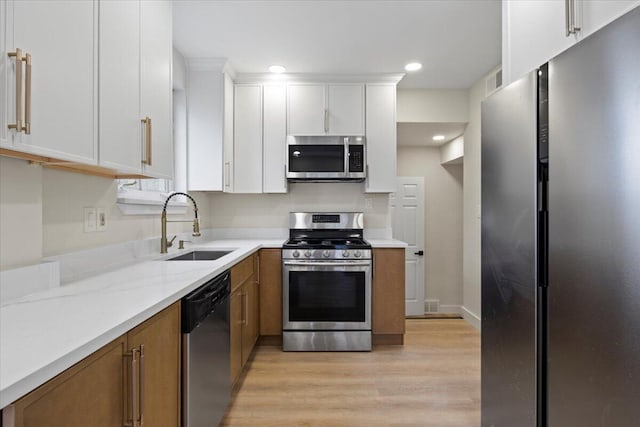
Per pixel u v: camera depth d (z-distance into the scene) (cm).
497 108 154
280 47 274
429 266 446
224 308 187
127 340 99
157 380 116
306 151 325
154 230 238
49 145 104
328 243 315
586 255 106
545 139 124
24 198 127
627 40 92
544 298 126
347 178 329
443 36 257
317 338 300
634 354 91
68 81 112
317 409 208
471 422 195
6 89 90
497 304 155
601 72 100
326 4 217
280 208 363
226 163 310
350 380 245
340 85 333
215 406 170
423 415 202
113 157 137
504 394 150
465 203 386
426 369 263
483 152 167
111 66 135
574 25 117
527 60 146
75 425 79
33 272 124
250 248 270
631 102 91
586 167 106
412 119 366
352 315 299
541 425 127
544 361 126
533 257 129
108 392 91
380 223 362
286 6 219
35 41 99
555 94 118
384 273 307
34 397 68
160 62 177
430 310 442
